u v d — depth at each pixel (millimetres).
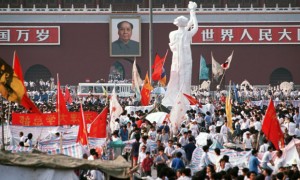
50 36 138375
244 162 47969
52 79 133875
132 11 138875
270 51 139625
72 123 52969
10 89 38375
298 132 64250
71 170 34094
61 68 138625
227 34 139125
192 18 85875
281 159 44750
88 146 45812
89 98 106875
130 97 111062
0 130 56062
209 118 70938
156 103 74875
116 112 64500
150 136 56469
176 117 58531
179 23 84625
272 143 49188
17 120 55000
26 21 138000
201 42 138625
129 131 61688
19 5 138875
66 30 138875
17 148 44719
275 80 140625
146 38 138625
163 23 139125
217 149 45312
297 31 139250
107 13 138875
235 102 99938
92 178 40344
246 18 139375
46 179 34000
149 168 48375
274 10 139375
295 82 139625
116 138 53906
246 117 72188
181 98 58531
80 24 138875
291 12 139375
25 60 138000
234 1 140750
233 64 138875
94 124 49594
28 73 138875
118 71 145500
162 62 83812
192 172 48562
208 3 140625
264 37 139375
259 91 123000
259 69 139375
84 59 138875
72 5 139625
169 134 59219
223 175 37625
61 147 45250
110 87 124312
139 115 71375
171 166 45375
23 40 137750
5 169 33844
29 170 33938
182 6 140625
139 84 90875
